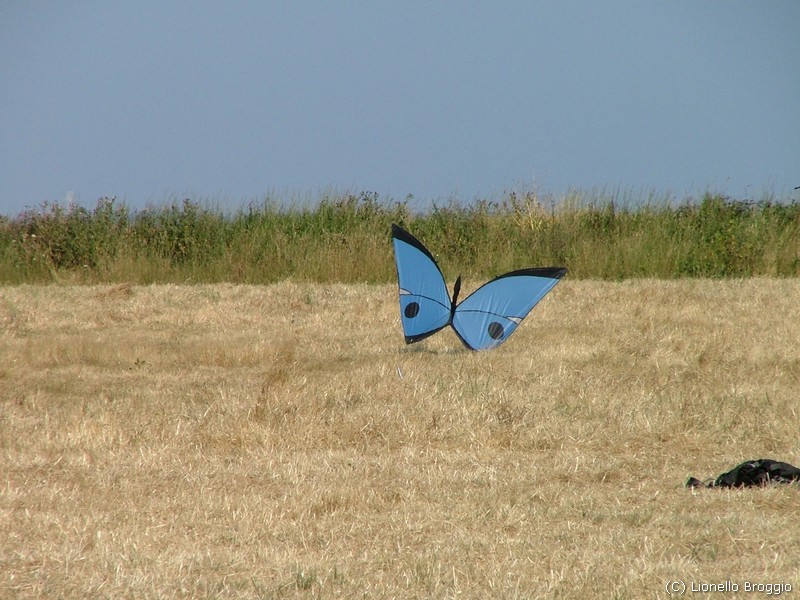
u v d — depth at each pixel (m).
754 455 27.86
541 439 29.22
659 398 33.06
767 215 72.25
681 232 70.69
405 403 32.41
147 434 29.61
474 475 25.67
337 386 34.56
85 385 37.62
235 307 54.59
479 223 73.75
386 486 24.70
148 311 53.62
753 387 34.84
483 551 19.91
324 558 19.47
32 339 46.06
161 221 72.94
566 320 48.75
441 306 40.91
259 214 75.06
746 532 20.69
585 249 68.69
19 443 28.75
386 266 68.62
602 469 26.17
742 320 47.44
